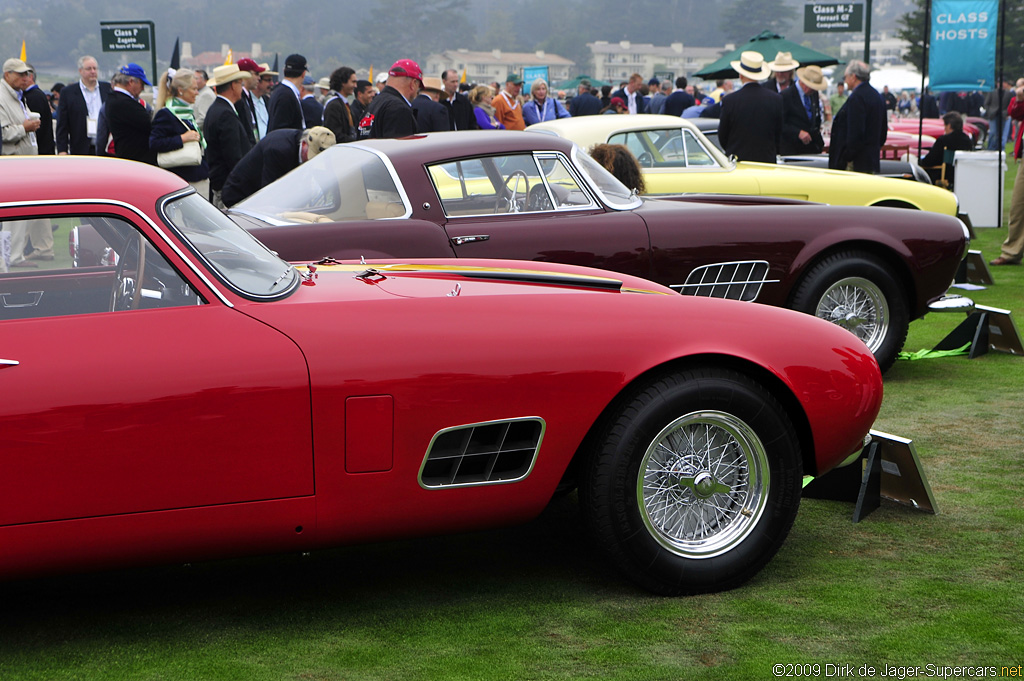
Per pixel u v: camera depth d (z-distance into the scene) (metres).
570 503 4.20
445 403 2.97
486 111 14.13
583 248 5.28
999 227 12.70
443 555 3.66
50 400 2.71
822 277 5.68
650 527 3.18
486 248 5.15
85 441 2.74
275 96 9.82
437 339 3.00
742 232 5.52
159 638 3.04
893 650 2.90
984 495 4.14
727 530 3.30
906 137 17.77
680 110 17.84
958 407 5.42
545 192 5.38
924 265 5.83
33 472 2.72
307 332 2.92
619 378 3.09
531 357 3.04
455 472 3.04
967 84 12.96
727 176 8.25
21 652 2.96
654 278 5.43
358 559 3.63
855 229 5.69
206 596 3.34
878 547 3.65
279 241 4.84
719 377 3.19
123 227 2.92
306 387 2.87
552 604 3.24
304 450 2.89
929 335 7.27
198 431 2.80
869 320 5.85
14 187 2.88
